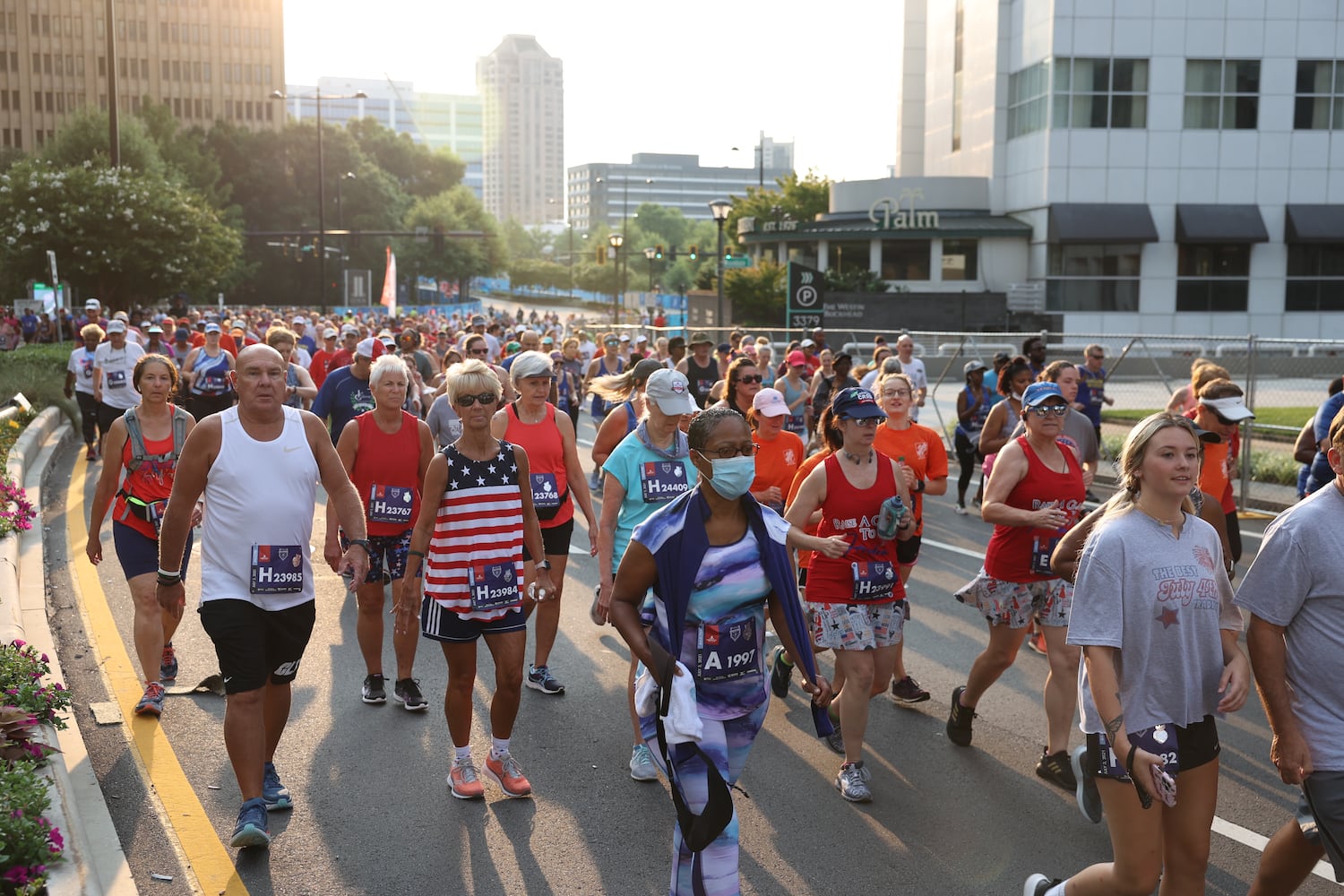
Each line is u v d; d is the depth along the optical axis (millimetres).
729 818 3586
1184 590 3621
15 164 49000
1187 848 3701
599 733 6270
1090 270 45594
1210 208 44844
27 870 3934
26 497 10836
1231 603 3760
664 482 5926
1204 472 7012
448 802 5320
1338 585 3566
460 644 5254
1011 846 4961
